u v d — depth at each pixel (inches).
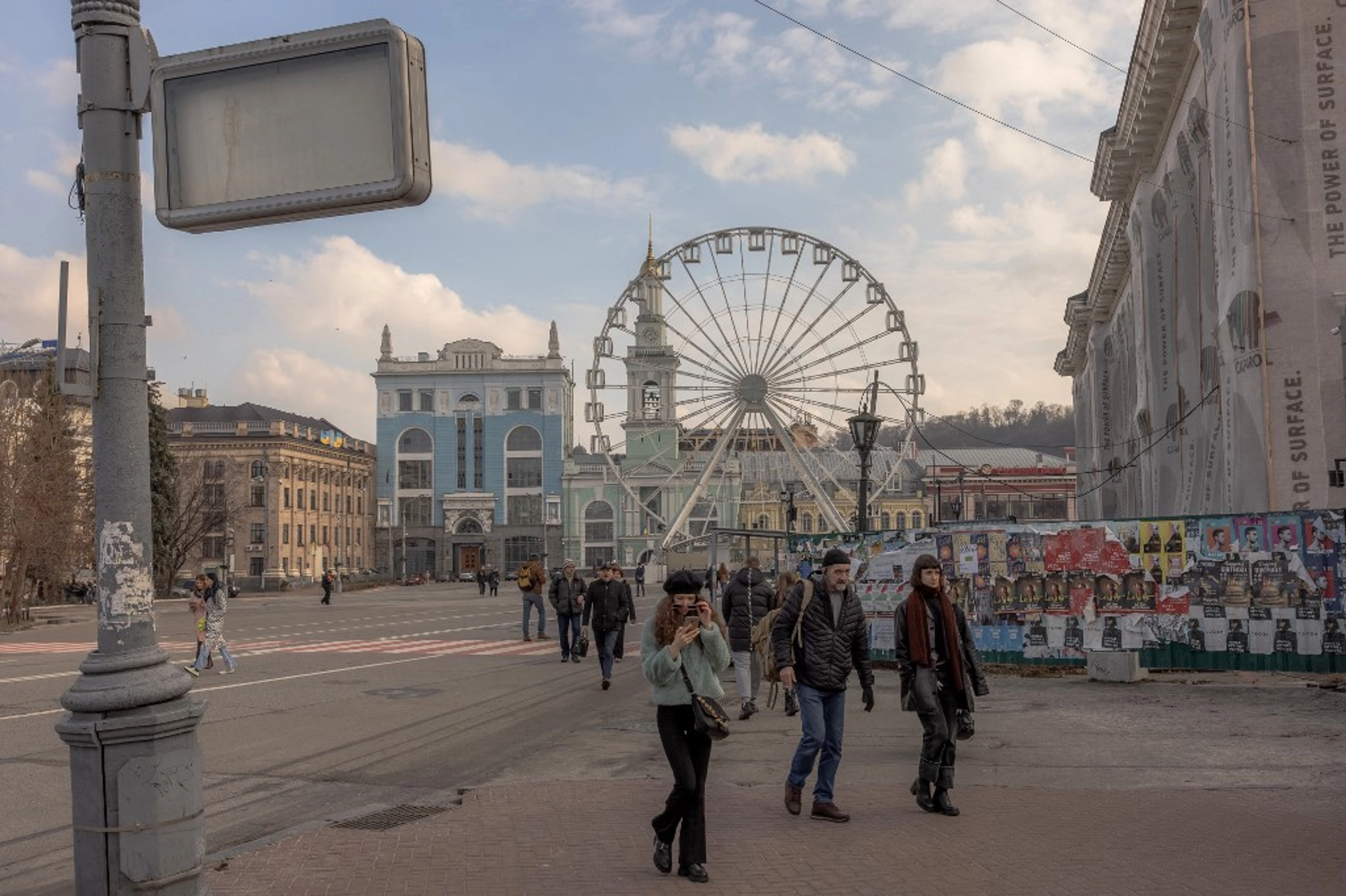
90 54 199.3
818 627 324.2
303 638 1195.3
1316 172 898.7
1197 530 652.1
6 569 1744.6
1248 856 276.4
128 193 201.3
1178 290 1254.9
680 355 2288.4
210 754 444.5
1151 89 1235.2
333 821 320.2
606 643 678.5
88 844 193.8
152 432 2869.1
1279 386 894.4
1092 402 2397.9
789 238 2239.2
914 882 257.4
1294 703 548.1
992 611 697.0
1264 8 912.9
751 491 4375.0
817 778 328.8
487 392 4717.0
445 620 1590.8
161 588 2876.5
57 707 584.7
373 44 186.4
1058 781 372.5
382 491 4724.4
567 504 4645.7
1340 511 616.7
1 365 2010.3
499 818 325.1
